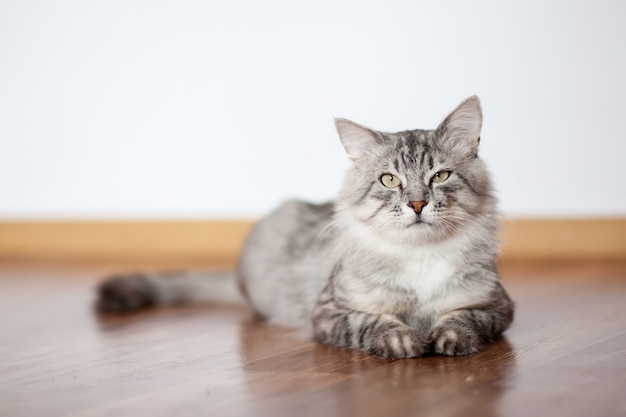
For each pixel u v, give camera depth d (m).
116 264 1.51
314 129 1.44
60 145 1.59
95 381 0.78
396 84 1.39
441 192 0.85
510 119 1.34
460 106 0.87
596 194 1.34
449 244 0.86
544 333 0.88
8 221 1.65
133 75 1.52
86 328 1.01
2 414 0.70
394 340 0.81
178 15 1.48
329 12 1.41
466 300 0.86
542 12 1.31
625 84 1.29
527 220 1.37
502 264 1.34
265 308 1.05
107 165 1.57
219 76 1.48
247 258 1.08
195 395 0.73
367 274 0.87
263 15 1.44
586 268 1.28
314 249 1.00
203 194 1.53
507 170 1.36
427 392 0.71
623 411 0.66
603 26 1.29
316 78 1.43
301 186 1.47
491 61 1.34
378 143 0.89
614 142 1.31
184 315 1.08
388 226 0.86
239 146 1.49
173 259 1.54
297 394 0.72
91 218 1.60
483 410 0.67
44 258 1.62
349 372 0.77
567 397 0.69
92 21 1.52
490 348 0.83
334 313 0.88
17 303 1.18
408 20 1.37
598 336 0.86
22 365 0.84
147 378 0.78
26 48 1.57
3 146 1.62
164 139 1.53
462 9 1.34
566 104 1.32
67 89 1.56
